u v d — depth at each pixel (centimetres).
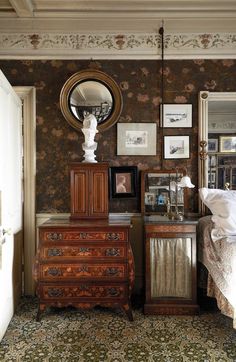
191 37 314
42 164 315
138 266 315
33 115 312
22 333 237
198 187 315
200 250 284
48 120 314
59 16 301
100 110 313
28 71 314
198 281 292
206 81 316
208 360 202
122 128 315
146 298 270
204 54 314
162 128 317
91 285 259
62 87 310
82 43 314
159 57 314
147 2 284
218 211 259
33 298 306
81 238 261
